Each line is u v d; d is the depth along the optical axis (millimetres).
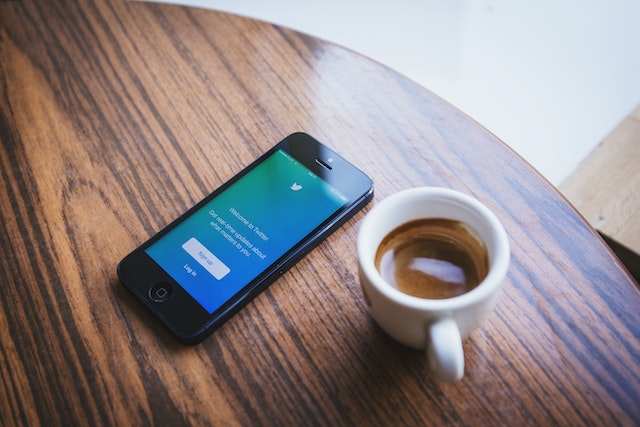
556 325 341
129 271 369
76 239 389
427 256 347
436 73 712
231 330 353
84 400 341
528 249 363
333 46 460
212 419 331
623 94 672
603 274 354
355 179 387
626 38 712
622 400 321
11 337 360
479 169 394
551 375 329
